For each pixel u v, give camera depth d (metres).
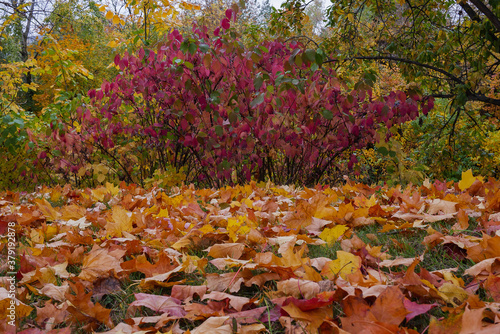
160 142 4.63
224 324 1.07
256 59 3.70
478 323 0.81
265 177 4.48
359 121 4.13
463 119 7.70
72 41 15.53
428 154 6.68
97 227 2.36
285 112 3.97
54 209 2.84
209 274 1.38
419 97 4.09
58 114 5.03
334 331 0.98
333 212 2.14
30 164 5.34
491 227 1.79
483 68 6.26
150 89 4.39
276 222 2.25
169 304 1.20
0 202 3.47
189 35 3.97
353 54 6.79
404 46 7.16
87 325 1.12
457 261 1.52
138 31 4.66
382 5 7.22
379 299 0.95
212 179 4.50
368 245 1.63
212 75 4.12
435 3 6.65
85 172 4.93
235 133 3.92
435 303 1.09
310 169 4.44
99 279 1.45
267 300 1.26
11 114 5.02
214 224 2.24
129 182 5.04
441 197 2.69
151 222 2.26
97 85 19.45
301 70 4.39
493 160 7.70
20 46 15.30
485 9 5.44
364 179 6.82
